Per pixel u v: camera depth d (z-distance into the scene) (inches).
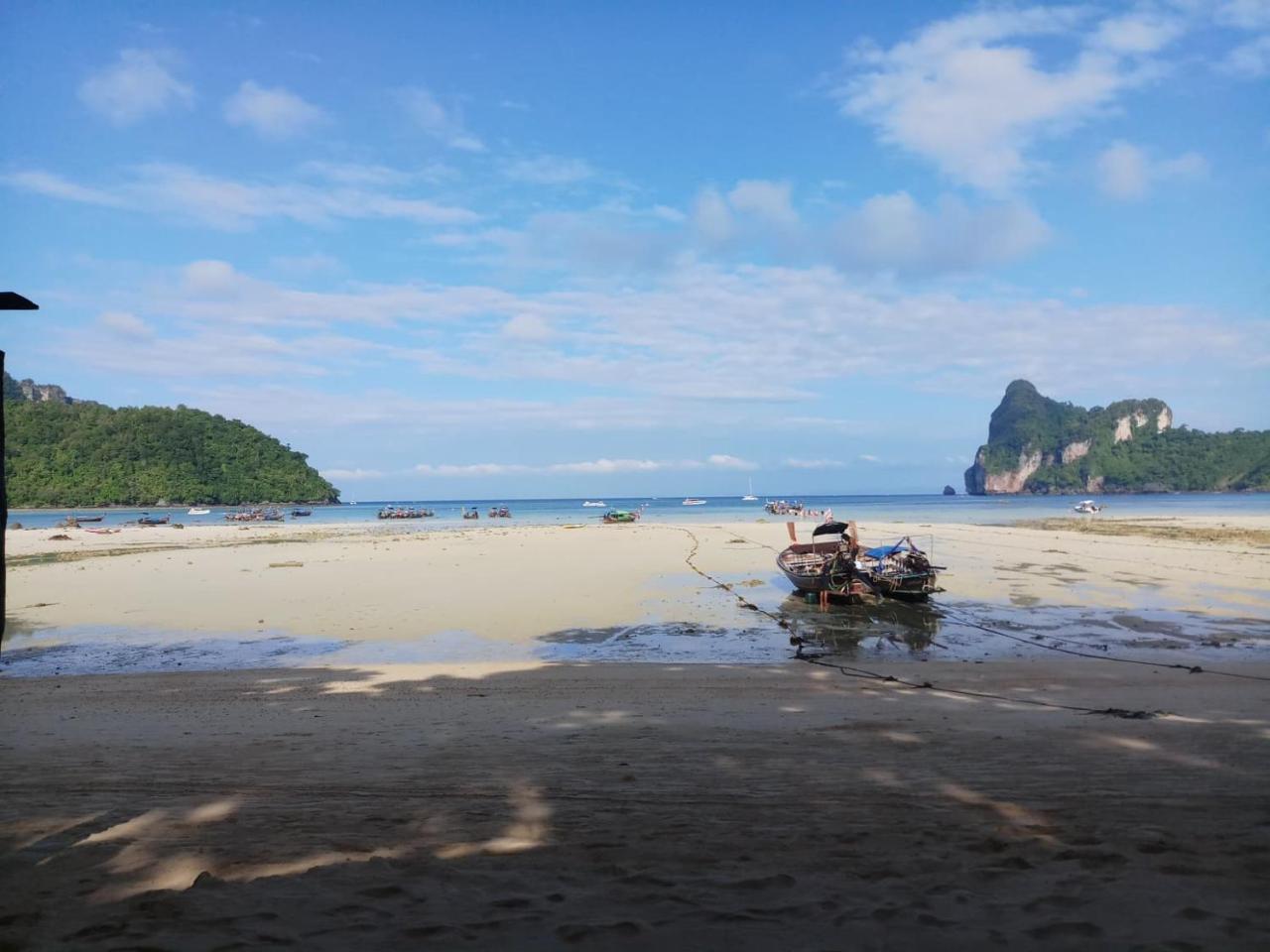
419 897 164.6
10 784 262.4
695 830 207.8
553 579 997.2
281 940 145.4
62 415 5915.4
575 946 142.3
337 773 273.0
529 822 217.0
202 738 334.3
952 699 406.3
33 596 872.9
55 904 165.6
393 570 1104.2
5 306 171.2
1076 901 155.8
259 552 1437.0
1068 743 301.6
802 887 167.2
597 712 379.9
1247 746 293.7
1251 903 154.6
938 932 144.6
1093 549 1348.4
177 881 178.9
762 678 470.3
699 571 1082.1
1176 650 564.7
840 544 914.1
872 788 244.5
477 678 476.1
